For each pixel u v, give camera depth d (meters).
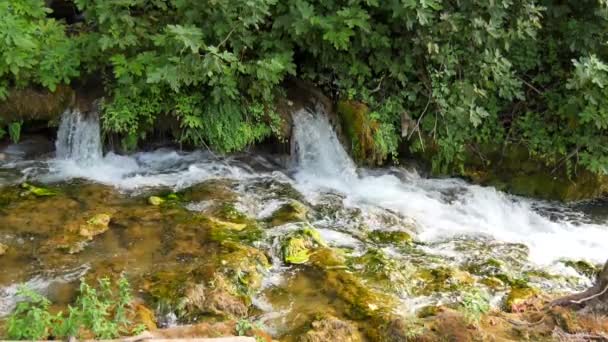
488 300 4.72
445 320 4.22
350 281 4.82
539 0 7.45
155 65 6.49
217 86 6.59
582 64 6.69
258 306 4.55
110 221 5.68
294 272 5.01
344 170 7.20
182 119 6.90
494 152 7.53
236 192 6.52
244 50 6.75
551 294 4.88
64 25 7.21
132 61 6.55
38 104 6.83
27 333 3.54
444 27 6.80
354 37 7.04
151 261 5.05
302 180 7.11
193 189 6.52
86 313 3.65
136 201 6.18
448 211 6.64
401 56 7.20
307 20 6.57
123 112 6.65
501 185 7.48
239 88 6.92
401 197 6.84
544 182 7.42
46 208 5.87
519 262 5.51
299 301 4.62
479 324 4.21
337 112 7.34
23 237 5.33
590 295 4.42
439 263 5.32
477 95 7.16
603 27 7.16
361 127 7.17
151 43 6.80
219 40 6.62
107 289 4.04
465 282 4.97
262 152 7.49
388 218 6.23
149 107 6.75
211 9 6.43
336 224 6.05
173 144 7.31
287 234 5.51
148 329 4.03
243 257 5.04
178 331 3.94
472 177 7.53
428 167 7.58
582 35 7.19
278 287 4.80
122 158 7.07
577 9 7.38
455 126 7.37
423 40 6.91
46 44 6.71
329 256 5.21
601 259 5.72
